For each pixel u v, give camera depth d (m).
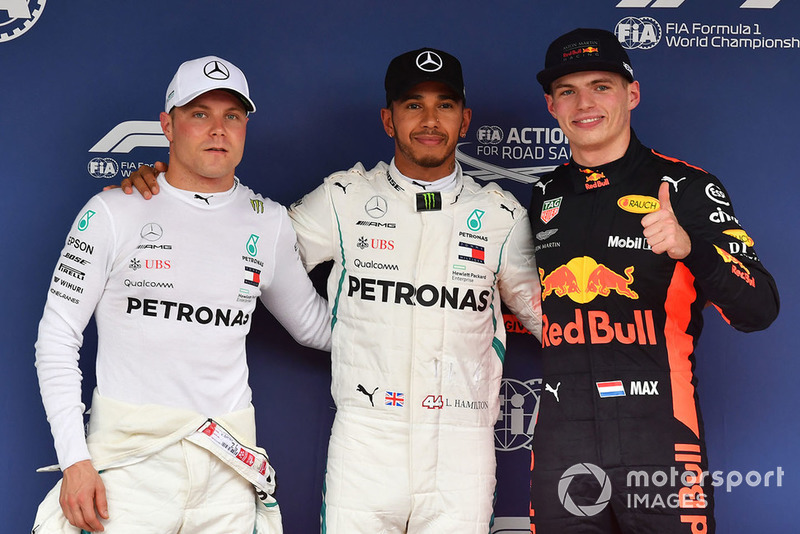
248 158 10.30
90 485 7.37
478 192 9.05
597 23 10.27
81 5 10.15
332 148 10.33
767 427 10.11
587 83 8.19
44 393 7.61
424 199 8.73
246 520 8.18
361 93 10.30
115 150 10.17
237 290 8.15
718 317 10.17
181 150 7.99
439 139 8.65
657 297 7.97
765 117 10.23
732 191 10.23
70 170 10.13
